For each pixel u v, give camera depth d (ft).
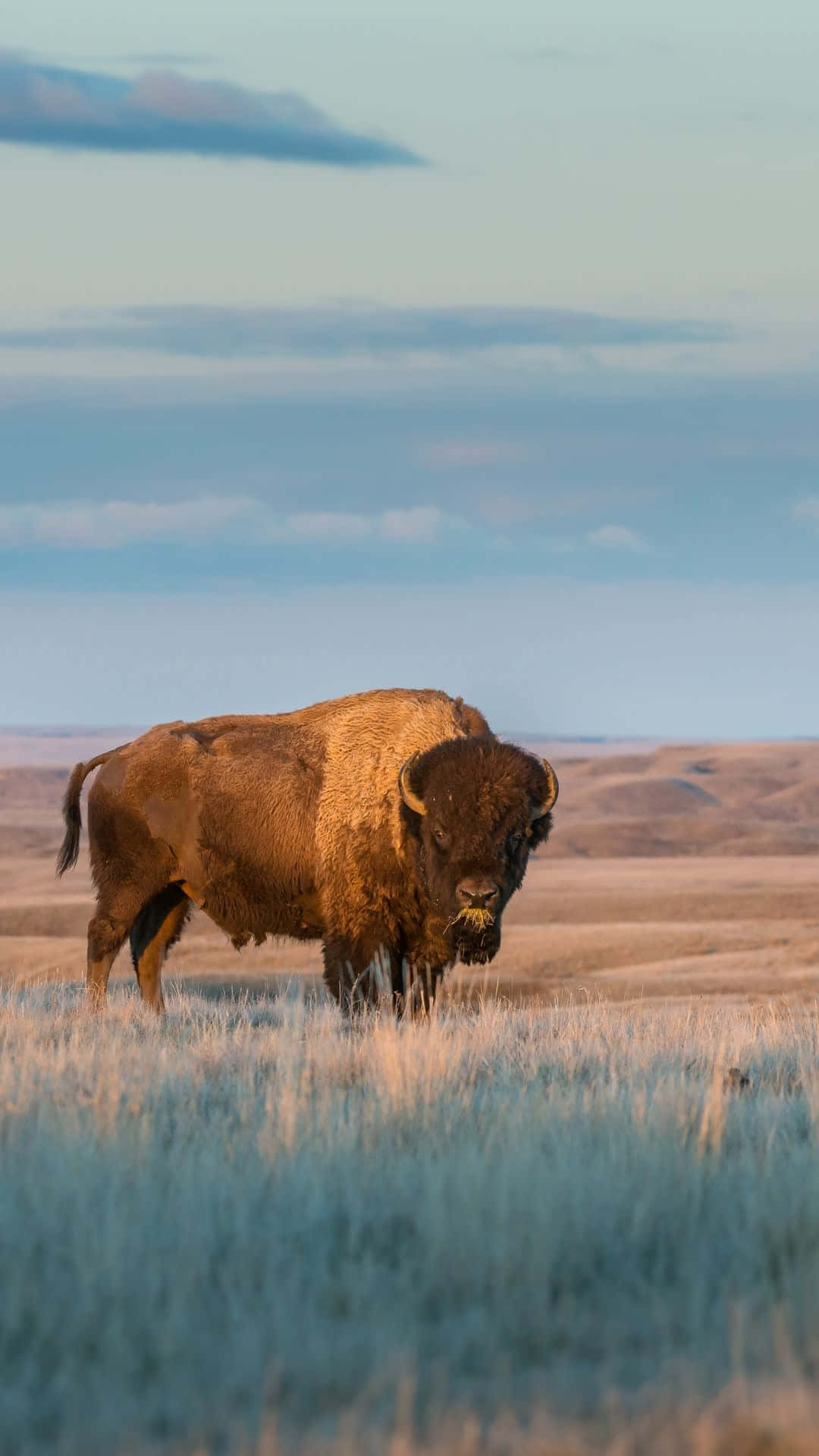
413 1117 87.76
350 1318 56.80
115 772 170.19
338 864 152.35
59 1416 48.49
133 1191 69.15
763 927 526.98
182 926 179.11
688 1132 84.69
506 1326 56.29
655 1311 56.80
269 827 157.89
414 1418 48.01
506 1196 67.00
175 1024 152.66
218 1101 98.94
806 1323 54.90
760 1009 186.39
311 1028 129.29
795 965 429.79
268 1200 69.92
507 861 133.90
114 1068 102.68
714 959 447.42
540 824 139.03
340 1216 69.00
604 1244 64.80
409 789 138.82
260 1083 105.19
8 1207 67.00
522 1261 61.21
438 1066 101.81
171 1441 46.65
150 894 170.81
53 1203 66.80
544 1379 51.39
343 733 157.48
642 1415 48.03
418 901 150.20
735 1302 56.29
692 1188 72.49
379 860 149.79
